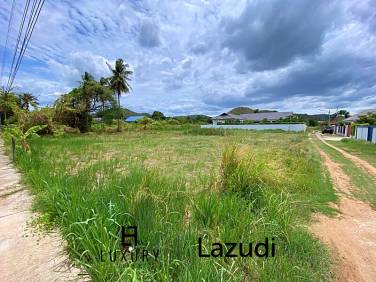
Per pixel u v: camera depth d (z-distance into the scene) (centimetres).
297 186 595
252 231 330
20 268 267
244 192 451
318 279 278
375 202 556
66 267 269
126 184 425
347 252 345
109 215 299
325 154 1330
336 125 4703
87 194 376
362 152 1422
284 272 268
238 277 252
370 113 4138
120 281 217
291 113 7088
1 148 1320
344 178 780
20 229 360
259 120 6575
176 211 350
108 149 1380
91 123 3384
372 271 303
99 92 3222
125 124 4272
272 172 522
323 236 387
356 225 434
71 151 1185
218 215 350
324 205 521
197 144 1705
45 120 2219
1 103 2547
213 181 467
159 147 1498
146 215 314
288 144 1703
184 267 237
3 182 625
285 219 361
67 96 2891
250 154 535
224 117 7212
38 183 528
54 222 369
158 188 398
